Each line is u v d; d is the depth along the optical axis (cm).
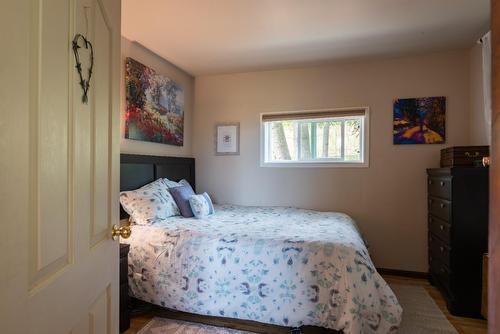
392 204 335
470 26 259
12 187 52
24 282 55
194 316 231
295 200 368
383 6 226
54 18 65
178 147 374
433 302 259
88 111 83
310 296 191
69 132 72
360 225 345
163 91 337
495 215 62
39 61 59
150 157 310
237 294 207
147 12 235
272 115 376
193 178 393
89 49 83
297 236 215
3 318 50
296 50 312
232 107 391
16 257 53
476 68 295
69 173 73
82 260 80
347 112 348
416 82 327
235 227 247
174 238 229
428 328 217
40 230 60
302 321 191
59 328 68
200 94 401
